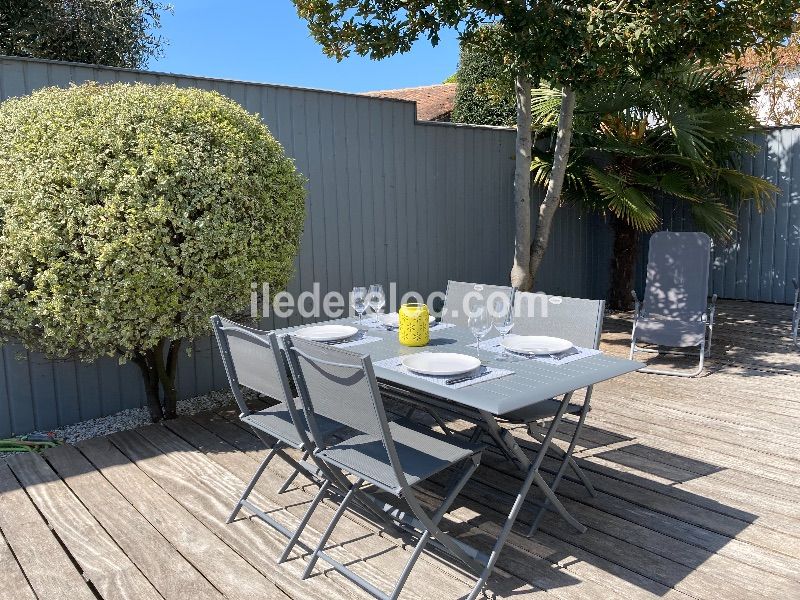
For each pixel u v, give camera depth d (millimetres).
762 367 5086
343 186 5500
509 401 2008
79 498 2979
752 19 4902
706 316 4996
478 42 5539
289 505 2877
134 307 3361
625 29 4383
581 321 2959
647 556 2402
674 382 4707
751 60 10898
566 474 3111
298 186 4074
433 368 2391
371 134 5664
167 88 3773
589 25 4438
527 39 4648
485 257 6902
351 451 2316
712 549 2439
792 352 5547
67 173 3201
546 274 7719
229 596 2201
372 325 3285
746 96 5852
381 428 1930
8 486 3123
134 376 4391
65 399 4113
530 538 2551
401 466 2119
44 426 4043
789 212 7652
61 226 3215
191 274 3484
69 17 7555
